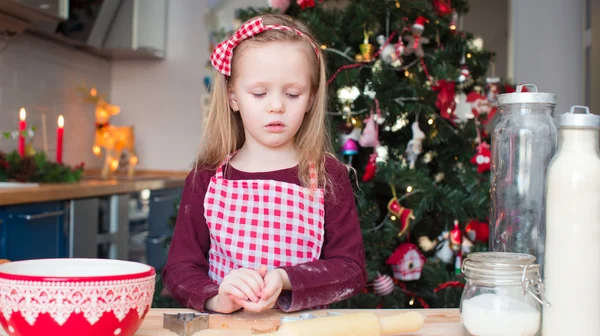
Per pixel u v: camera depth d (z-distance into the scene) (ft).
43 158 8.64
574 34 10.80
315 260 3.09
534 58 10.79
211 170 3.39
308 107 3.39
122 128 11.21
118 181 9.59
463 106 7.34
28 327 1.81
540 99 2.33
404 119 6.23
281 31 3.17
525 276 2.04
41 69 10.21
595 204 2.02
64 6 8.77
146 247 10.19
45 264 2.13
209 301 2.69
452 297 5.69
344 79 5.70
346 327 1.92
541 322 2.09
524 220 2.31
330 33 5.85
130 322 1.90
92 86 11.94
